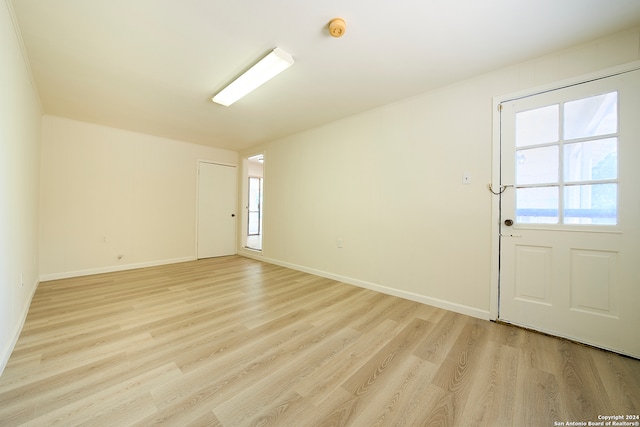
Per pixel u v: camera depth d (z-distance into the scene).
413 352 1.75
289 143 4.25
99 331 1.98
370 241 3.12
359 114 3.23
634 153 1.71
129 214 4.02
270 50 1.97
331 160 3.58
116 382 1.41
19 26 1.69
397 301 2.72
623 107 1.74
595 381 1.46
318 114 3.26
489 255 2.27
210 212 5.04
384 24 1.68
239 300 2.71
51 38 1.82
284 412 1.22
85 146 3.60
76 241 3.55
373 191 3.10
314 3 1.52
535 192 2.08
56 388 1.35
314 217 3.84
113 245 3.87
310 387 1.40
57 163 3.38
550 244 2.00
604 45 1.80
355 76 2.33
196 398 1.30
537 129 2.06
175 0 1.49
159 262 4.36
